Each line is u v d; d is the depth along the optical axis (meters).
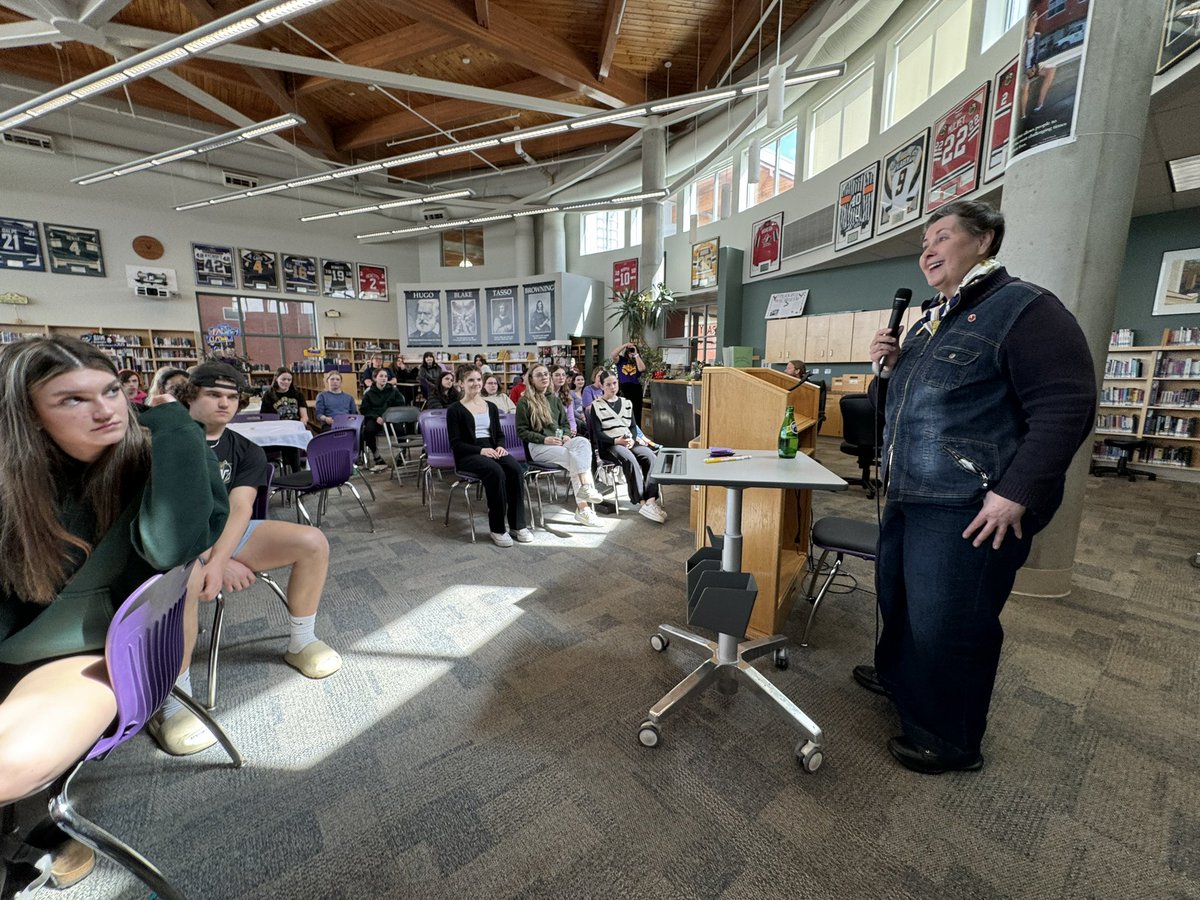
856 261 7.49
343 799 1.23
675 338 11.45
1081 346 1.06
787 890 1.00
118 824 1.15
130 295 9.49
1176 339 4.93
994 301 1.16
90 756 0.88
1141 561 2.75
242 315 10.80
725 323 9.56
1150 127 3.46
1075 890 1.00
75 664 0.91
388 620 2.13
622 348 6.23
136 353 9.52
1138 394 5.22
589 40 6.57
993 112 4.62
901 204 6.02
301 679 1.71
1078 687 1.66
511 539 3.10
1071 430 1.04
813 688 1.67
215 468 1.21
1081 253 2.03
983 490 1.16
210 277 10.28
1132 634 1.99
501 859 1.07
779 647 1.73
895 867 1.05
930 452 1.23
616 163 10.95
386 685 1.68
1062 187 2.04
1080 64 1.96
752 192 9.41
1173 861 1.06
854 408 4.17
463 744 1.41
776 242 8.67
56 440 0.91
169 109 9.07
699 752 1.38
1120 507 3.89
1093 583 2.46
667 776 1.29
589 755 1.37
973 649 1.23
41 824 1.03
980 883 1.01
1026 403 1.10
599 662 1.82
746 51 7.03
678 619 2.14
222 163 10.18
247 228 10.66
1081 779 1.28
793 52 6.09
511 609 2.22
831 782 1.27
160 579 0.89
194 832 1.13
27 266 8.59
